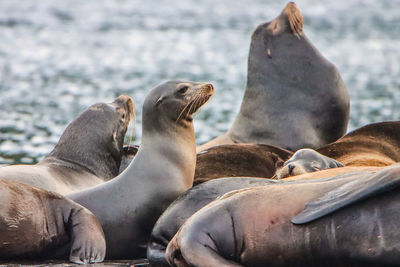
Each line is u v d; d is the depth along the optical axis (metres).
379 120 82.75
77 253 28.48
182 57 181.12
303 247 23.58
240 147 39.91
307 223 23.58
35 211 28.72
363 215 22.89
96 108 38.62
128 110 39.56
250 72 47.59
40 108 91.12
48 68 150.88
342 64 160.00
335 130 46.69
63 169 36.12
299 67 46.41
